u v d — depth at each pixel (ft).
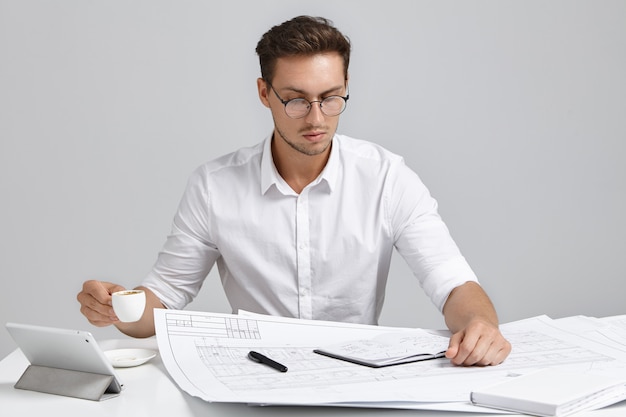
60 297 10.18
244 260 6.09
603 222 10.66
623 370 4.04
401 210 6.02
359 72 10.23
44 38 9.88
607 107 10.50
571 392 3.51
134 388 4.01
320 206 6.02
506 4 10.25
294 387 3.80
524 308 10.65
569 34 10.36
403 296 10.56
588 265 10.68
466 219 10.49
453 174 10.42
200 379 3.99
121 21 9.92
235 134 10.12
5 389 4.05
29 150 10.01
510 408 3.46
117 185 10.08
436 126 10.34
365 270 6.09
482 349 4.17
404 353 4.33
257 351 4.49
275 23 10.05
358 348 4.46
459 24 10.23
